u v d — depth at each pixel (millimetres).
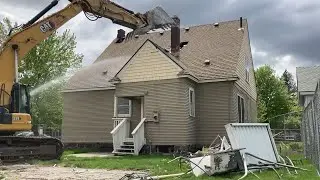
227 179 10070
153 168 13062
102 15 16125
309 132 14648
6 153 15086
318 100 10617
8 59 14914
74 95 26562
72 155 20266
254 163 11695
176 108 20797
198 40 26234
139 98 23000
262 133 12617
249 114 28797
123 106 23906
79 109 26188
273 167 11930
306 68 37406
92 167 14016
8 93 14789
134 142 20344
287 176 10516
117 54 28547
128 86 22203
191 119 21531
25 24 15742
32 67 39969
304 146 17859
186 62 23953
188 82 21391
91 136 25422
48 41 39844
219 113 22094
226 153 10820
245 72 26891
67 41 41875
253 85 32750
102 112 25234
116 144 21000
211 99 22422
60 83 41188
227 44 24984
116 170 12969
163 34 28438
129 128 22719
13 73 14969
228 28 26609
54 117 42625
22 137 15477
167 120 20922
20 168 13539
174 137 20625
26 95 15703
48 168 13648
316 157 11852
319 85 10086
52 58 40562
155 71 21578
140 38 29375
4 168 13422
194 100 22484
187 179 10273
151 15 17172
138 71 22047
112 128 24672
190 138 21109
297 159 15828
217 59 23625
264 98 67500
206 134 22219
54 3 15758
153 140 21062
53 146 16516
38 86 40406
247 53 28141
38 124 40906
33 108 41094
